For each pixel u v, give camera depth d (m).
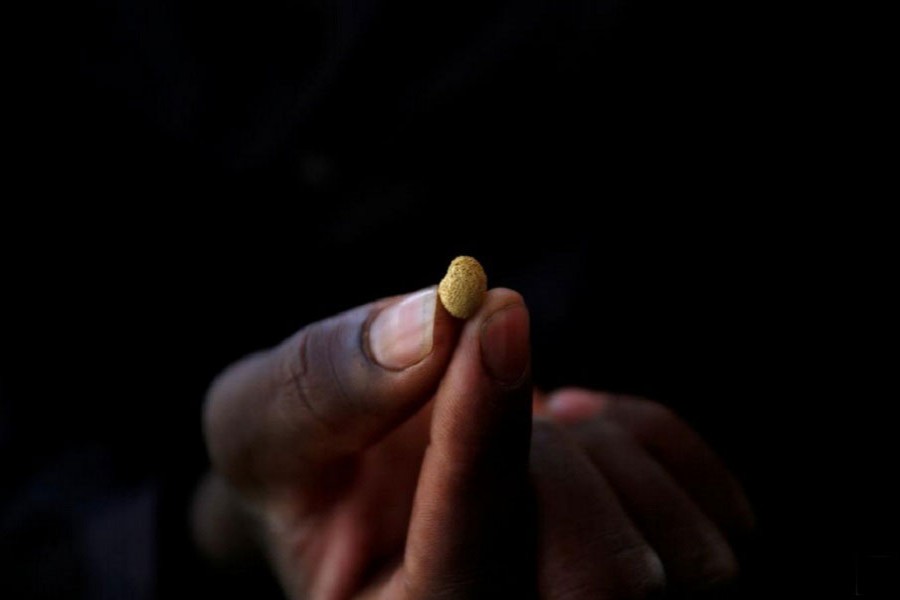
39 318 0.46
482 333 0.26
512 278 0.49
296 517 0.30
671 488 0.30
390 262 0.50
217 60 0.46
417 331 0.26
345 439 0.28
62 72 0.45
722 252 0.47
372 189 0.49
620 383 0.47
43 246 0.46
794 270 0.45
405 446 0.30
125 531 0.36
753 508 0.37
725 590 0.29
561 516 0.28
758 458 0.40
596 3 0.46
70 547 0.35
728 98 0.47
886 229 0.43
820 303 0.44
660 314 0.47
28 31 0.44
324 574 0.30
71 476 0.40
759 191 0.46
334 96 0.45
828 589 0.33
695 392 0.45
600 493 0.28
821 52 0.44
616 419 0.33
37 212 0.46
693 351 0.46
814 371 0.43
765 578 0.33
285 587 0.31
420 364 0.26
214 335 0.50
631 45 0.46
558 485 0.28
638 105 0.48
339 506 0.30
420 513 0.27
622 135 0.48
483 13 0.45
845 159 0.44
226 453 0.30
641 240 0.48
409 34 0.45
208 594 0.36
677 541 0.29
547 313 0.47
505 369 0.26
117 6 0.46
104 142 0.47
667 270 0.47
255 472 0.29
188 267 0.49
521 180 0.49
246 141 0.47
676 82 0.47
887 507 0.35
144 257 0.48
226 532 0.34
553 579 0.28
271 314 0.51
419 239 0.50
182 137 0.47
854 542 0.34
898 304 0.42
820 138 0.45
